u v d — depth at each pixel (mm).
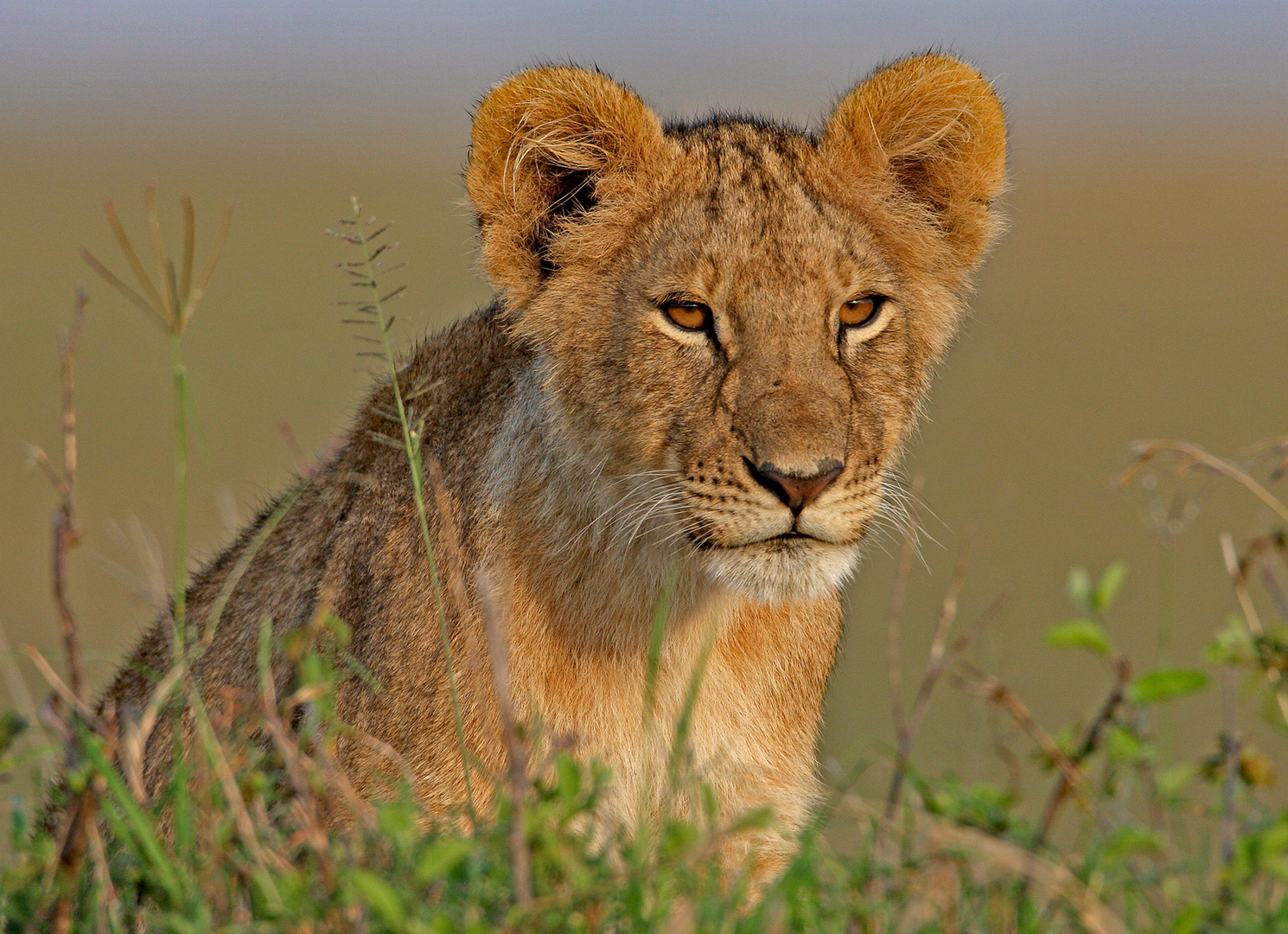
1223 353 65375
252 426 47219
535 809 6633
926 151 10859
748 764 9953
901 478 10609
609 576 9781
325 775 7453
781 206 9992
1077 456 45938
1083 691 21625
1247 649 7309
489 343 10672
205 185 120688
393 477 10289
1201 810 7379
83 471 41938
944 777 7688
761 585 9453
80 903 7203
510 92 10156
